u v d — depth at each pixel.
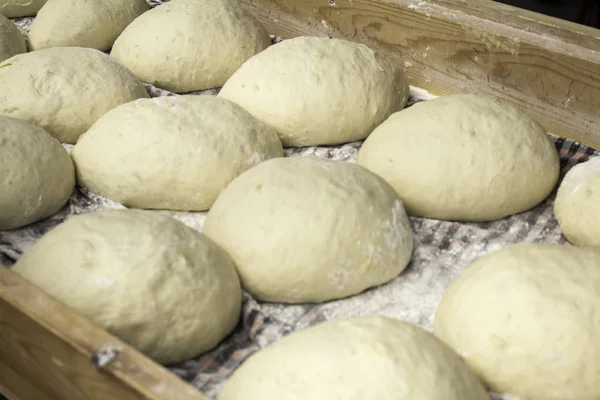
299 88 1.65
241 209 1.28
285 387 0.93
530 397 1.07
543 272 1.10
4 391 1.20
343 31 2.03
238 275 1.27
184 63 1.87
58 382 1.02
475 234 1.45
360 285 1.29
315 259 1.24
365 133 1.72
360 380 0.92
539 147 1.48
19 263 1.18
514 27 1.69
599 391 1.02
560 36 1.63
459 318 1.12
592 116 1.64
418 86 1.95
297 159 1.39
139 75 1.93
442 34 1.81
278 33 2.21
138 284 1.10
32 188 1.41
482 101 1.55
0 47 1.93
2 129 1.44
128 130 1.48
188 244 1.18
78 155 1.55
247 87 1.69
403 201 1.48
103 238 1.14
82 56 1.73
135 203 1.51
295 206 1.25
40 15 2.10
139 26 1.93
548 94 1.69
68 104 1.65
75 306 1.09
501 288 1.10
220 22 1.91
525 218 1.49
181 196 1.48
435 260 1.39
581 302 1.05
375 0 1.90
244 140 1.51
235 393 0.98
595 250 1.18
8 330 1.05
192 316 1.13
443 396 0.93
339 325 1.03
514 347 1.05
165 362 1.15
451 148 1.44
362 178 1.35
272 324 1.23
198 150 1.46
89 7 2.07
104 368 0.88
